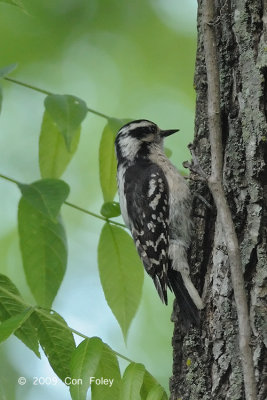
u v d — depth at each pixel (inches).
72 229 639.8
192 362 343.6
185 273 374.3
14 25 653.9
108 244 373.1
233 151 350.3
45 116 390.9
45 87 661.3
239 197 342.6
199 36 398.0
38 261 363.6
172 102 657.6
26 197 323.9
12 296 334.0
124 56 665.6
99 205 646.5
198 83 393.7
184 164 377.1
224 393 326.3
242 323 299.1
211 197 386.0
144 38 668.1
